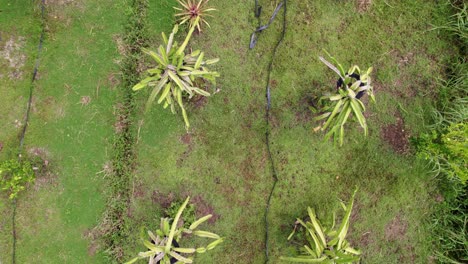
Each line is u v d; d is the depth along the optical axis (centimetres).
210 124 414
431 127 422
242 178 416
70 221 403
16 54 400
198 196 412
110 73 407
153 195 408
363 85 355
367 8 425
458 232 419
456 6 427
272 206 417
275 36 418
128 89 405
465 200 418
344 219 338
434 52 428
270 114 417
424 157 416
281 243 417
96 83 406
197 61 338
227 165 415
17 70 400
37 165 400
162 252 330
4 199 397
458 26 413
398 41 428
